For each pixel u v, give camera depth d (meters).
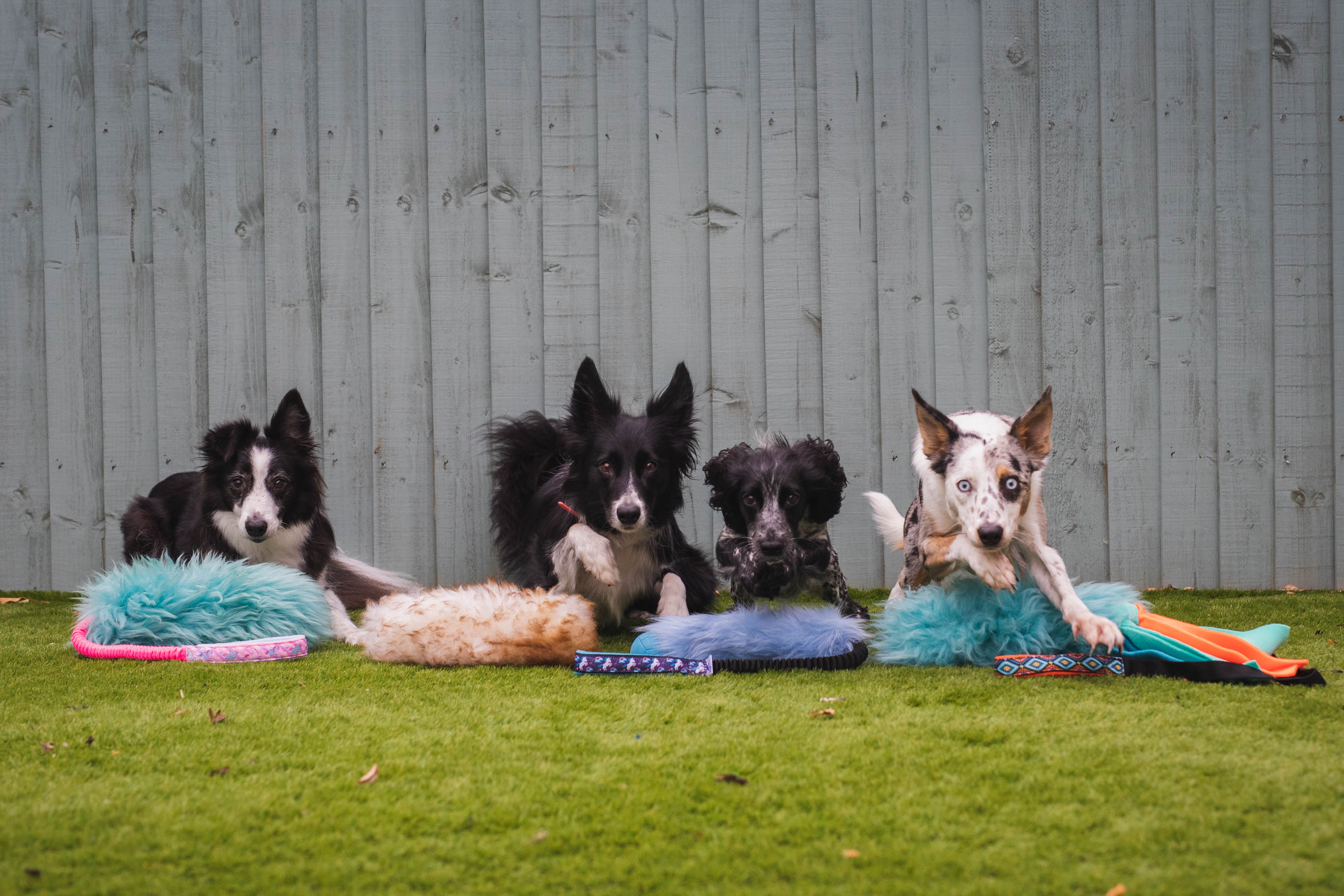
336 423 4.41
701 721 2.21
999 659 2.70
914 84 4.35
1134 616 2.74
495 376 4.43
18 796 1.74
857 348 4.39
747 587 3.30
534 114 4.39
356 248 4.40
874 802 1.67
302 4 4.35
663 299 4.41
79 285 4.40
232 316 4.40
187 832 1.57
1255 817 1.57
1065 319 4.36
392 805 1.69
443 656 2.89
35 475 4.41
